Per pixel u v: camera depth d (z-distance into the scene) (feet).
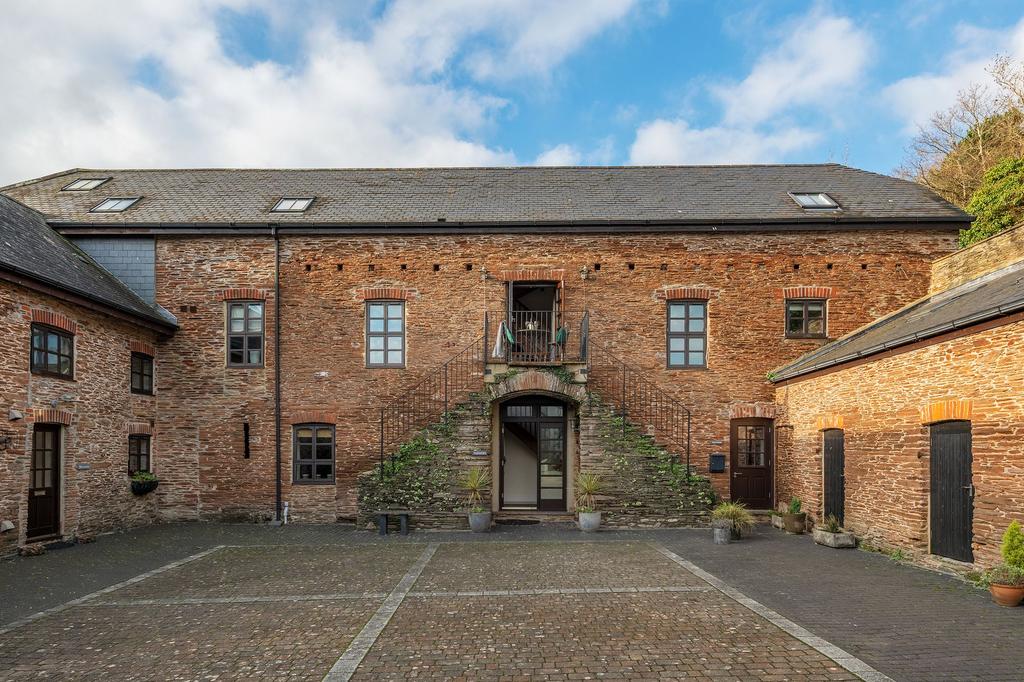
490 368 41.70
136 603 23.76
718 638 19.13
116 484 40.70
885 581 26.11
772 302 45.65
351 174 58.34
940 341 28.04
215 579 27.50
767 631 19.72
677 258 45.98
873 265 45.55
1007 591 21.99
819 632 19.65
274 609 22.79
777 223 44.80
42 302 34.50
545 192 52.29
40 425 34.91
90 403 38.32
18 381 32.78
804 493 39.96
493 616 21.59
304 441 45.50
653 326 45.68
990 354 25.43
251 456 45.09
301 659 17.79
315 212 48.24
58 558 32.12
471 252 46.14
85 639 19.72
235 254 46.21
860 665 16.94
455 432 40.88
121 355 41.52
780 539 36.47
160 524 43.78
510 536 37.47
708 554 31.86
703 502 40.01
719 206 48.03
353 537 37.83
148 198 51.24
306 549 34.17
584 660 17.47
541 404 46.47
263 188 54.13
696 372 45.42
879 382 32.53
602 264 46.01
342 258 46.21
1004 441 24.71
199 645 19.04
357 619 21.44
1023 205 45.29
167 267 46.11
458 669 16.93
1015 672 16.49
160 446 45.27
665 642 18.83
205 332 45.83
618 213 46.96
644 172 57.57
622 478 40.22
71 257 41.52
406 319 45.83
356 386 45.42
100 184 54.85
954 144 83.61
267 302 46.06
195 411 45.42
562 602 23.21
